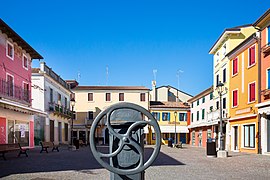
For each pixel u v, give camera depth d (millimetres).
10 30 23250
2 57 23344
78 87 57500
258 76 24812
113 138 3531
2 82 23234
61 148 32969
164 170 12422
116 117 3531
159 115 57094
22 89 27688
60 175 10945
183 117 57562
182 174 11273
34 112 25922
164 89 65812
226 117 31906
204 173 11664
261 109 23766
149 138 53500
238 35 31922
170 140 42844
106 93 56906
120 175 3521
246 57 27453
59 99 41750
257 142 24766
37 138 33812
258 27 24797
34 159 17953
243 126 28031
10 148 18625
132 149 3537
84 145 43938
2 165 14430
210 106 40219
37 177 10453
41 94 34156
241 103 28547
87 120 55531
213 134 37719
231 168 13508
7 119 24547
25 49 28203
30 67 30484
